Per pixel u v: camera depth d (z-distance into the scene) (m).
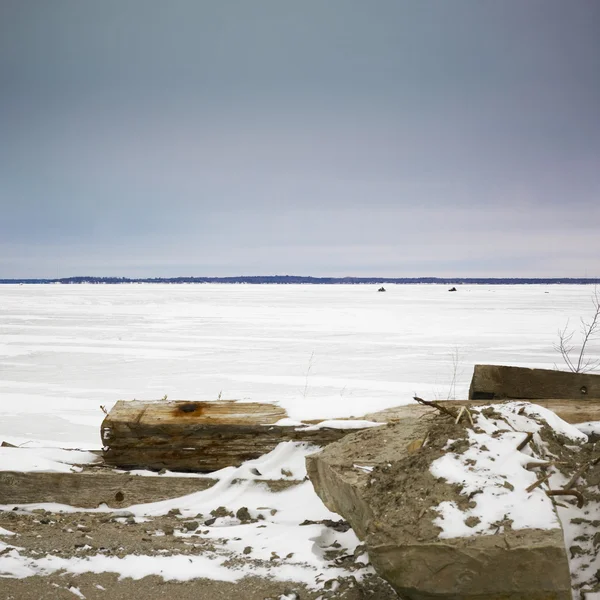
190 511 5.53
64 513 5.57
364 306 60.47
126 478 5.83
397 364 19.86
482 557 3.27
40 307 56.56
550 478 4.09
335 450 4.96
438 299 80.81
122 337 28.61
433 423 5.07
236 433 6.13
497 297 90.12
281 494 5.65
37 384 16.44
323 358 21.34
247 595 3.89
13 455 6.20
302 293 115.19
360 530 4.15
